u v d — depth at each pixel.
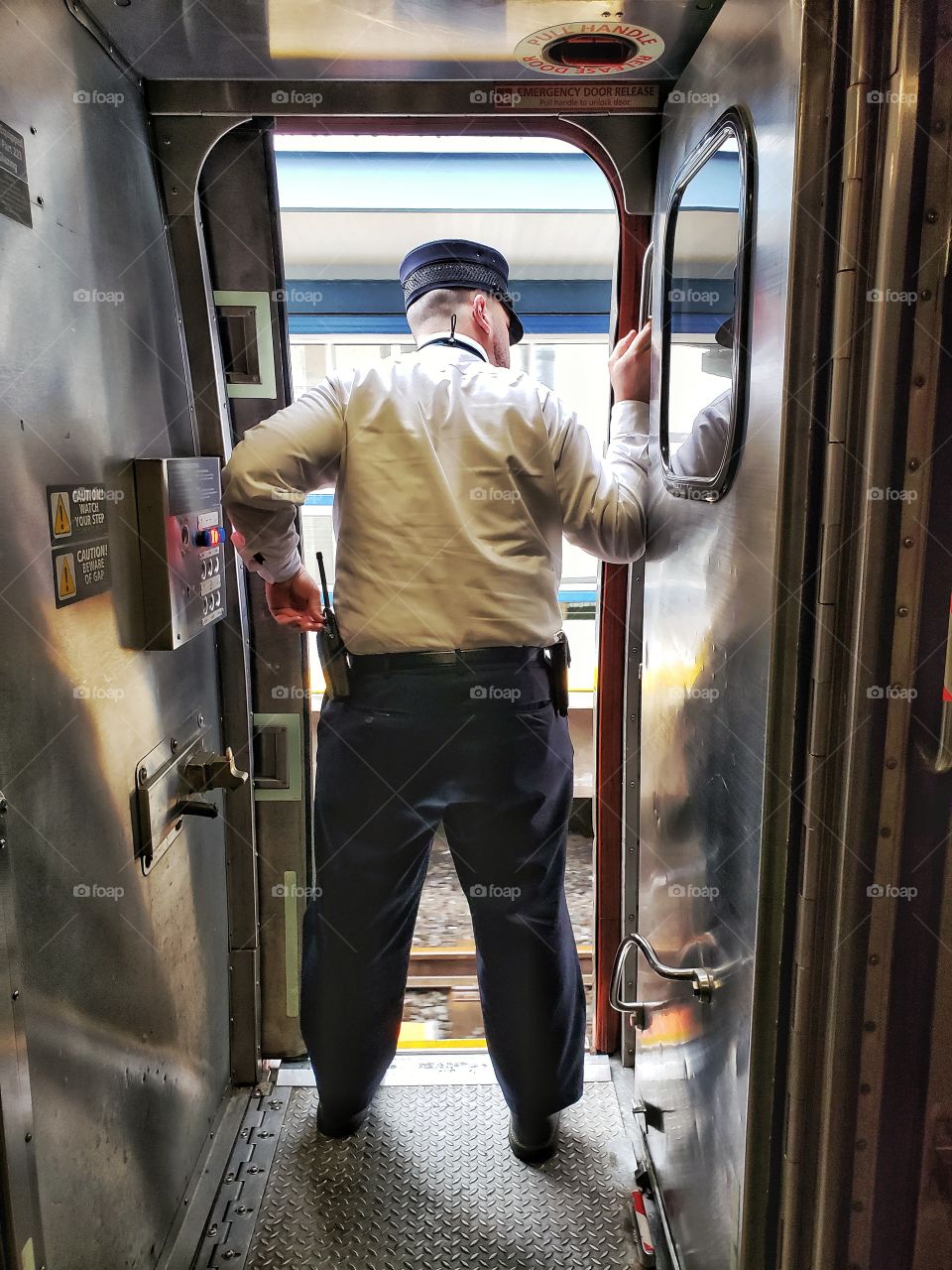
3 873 1.16
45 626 1.31
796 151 1.03
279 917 2.42
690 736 1.60
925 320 1.03
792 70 1.04
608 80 1.85
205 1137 2.13
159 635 1.71
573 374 3.08
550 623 1.83
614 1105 2.33
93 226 1.53
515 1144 2.14
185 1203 1.95
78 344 1.45
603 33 1.59
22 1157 1.19
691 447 1.56
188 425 2.02
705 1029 1.54
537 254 2.95
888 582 1.08
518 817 1.82
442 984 2.97
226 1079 2.34
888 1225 1.28
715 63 1.40
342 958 1.97
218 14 1.52
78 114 1.48
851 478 1.07
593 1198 2.03
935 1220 1.28
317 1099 2.34
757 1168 1.29
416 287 1.95
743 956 1.31
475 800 1.81
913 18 0.97
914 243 1.01
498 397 1.76
